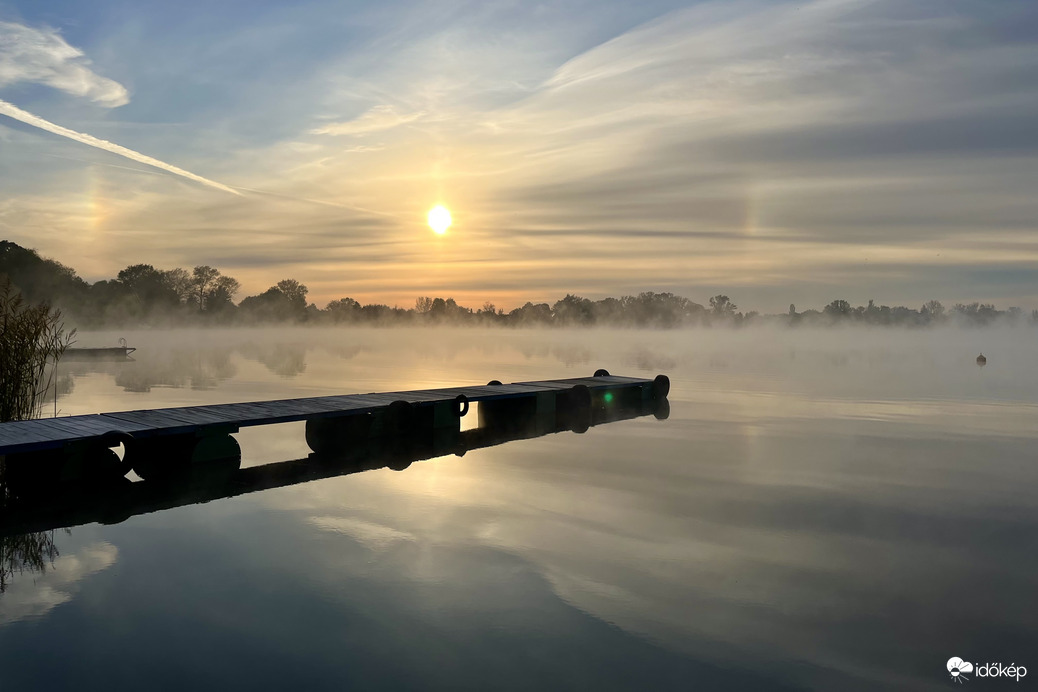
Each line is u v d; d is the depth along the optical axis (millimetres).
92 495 8461
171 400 16578
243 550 6441
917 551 6488
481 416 15281
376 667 4367
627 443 12203
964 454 10992
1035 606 5301
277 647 4613
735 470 9867
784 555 6375
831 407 17125
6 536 6840
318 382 21859
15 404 10867
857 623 5016
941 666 4422
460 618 5055
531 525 7215
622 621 5031
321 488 8812
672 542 6695
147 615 5078
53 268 58438
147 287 101000
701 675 4293
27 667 4340
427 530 7039
